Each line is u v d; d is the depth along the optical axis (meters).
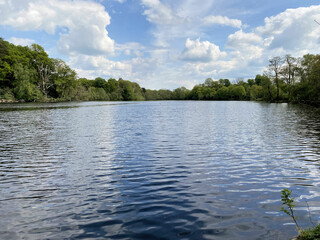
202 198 7.15
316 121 28.59
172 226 5.48
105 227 5.48
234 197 7.23
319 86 56.81
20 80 86.88
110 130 22.64
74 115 40.22
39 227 5.53
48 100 102.44
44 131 21.81
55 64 107.19
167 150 14.06
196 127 24.75
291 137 18.12
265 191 7.72
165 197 7.24
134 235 5.11
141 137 18.70
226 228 5.39
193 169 10.24
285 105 69.88
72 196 7.37
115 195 7.42
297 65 78.12
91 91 145.25
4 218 6.00
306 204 6.67
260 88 109.62
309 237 4.57
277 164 10.99
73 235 5.16
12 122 28.83
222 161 11.56
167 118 35.66
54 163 11.25
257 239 4.93
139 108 66.75
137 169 10.27
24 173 9.76
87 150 14.09
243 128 23.64
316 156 12.41
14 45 99.38
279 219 5.81
